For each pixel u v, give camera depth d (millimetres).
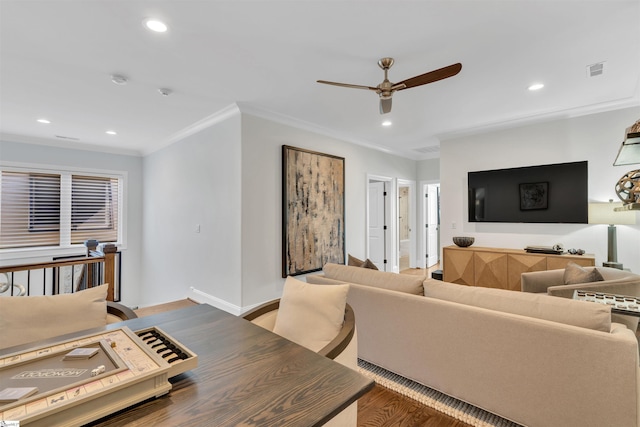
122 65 2562
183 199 4648
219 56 2438
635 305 2041
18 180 4715
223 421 764
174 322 1456
